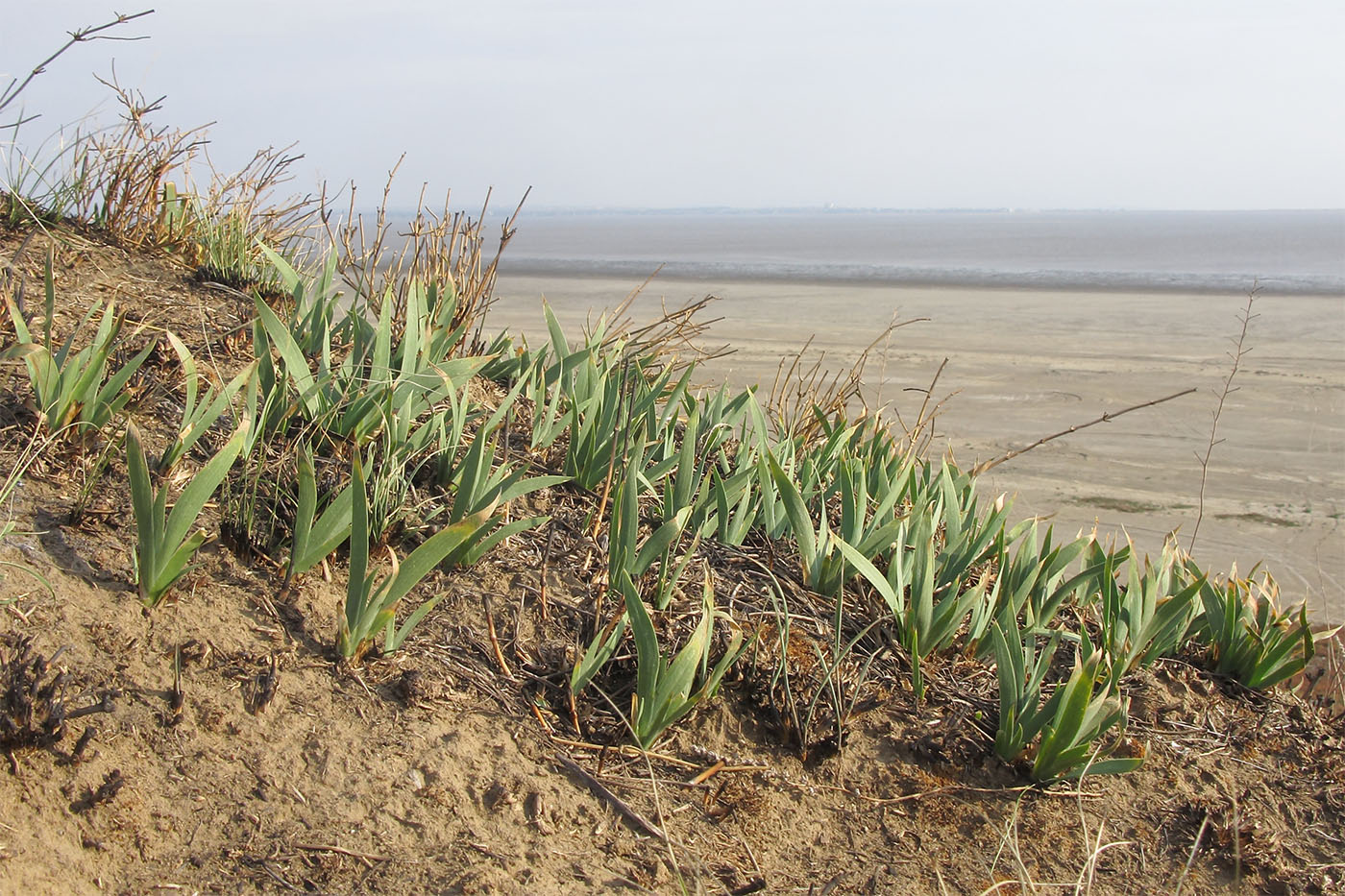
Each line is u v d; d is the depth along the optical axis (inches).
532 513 122.0
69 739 75.7
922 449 161.2
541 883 78.9
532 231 4616.1
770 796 95.9
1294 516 265.1
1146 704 120.4
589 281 993.5
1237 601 133.1
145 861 71.8
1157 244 2568.9
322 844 76.7
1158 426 361.7
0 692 74.4
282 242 189.0
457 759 87.7
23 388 108.2
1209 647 132.7
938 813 99.0
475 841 81.2
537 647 102.4
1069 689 97.7
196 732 81.1
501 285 915.4
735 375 421.7
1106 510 266.7
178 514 85.7
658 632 106.4
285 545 101.6
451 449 120.0
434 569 107.5
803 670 109.0
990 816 99.8
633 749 95.4
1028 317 690.8
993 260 1646.2
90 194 169.9
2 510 91.5
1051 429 353.1
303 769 82.0
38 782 72.3
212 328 139.9
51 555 89.1
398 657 95.3
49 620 83.3
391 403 112.1
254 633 91.0
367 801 81.4
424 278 163.9
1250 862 100.8
